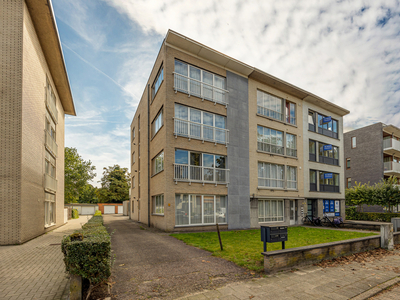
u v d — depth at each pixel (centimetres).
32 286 496
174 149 1374
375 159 2991
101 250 413
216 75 1625
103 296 440
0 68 995
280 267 587
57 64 1535
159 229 1431
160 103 1498
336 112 2447
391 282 541
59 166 1967
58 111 1934
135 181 2469
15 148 991
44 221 1398
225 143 1563
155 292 464
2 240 949
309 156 2142
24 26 1055
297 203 1966
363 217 2662
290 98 2038
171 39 1415
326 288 496
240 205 1570
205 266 626
